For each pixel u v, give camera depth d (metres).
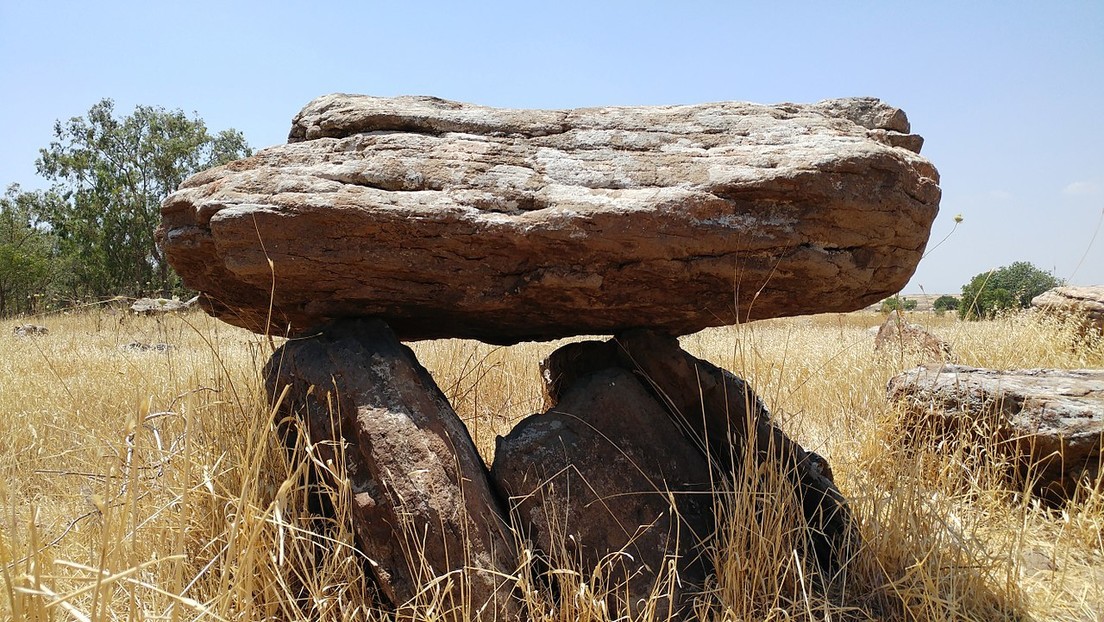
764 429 3.18
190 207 2.96
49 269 24.53
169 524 2.55
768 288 2.90
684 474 3.01
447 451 2.57
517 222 2.67
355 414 2.63
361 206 2.65
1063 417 3.83
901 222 2.83
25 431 4.13
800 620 2.60
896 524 2.91
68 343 7.38
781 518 2.61
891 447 4.07
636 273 2.79
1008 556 3.00
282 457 2.71
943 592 2.72
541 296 2.90
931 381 4.36
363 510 2.47
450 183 2.77
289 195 2.71
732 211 2.69
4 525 2.91
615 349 3.53
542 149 2.96
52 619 1.82
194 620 1.96
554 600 2.52
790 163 2.70
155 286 28.50
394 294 2.88
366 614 2.35
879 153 2.71
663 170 2.81
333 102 3.26
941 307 15.08
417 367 2.98
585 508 2.71
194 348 7.16
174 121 30.03
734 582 2.53
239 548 2.29
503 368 5.94
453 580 2.36
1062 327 7.16
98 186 29.20
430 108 3.18
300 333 3.09
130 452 2.52
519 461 2.75
